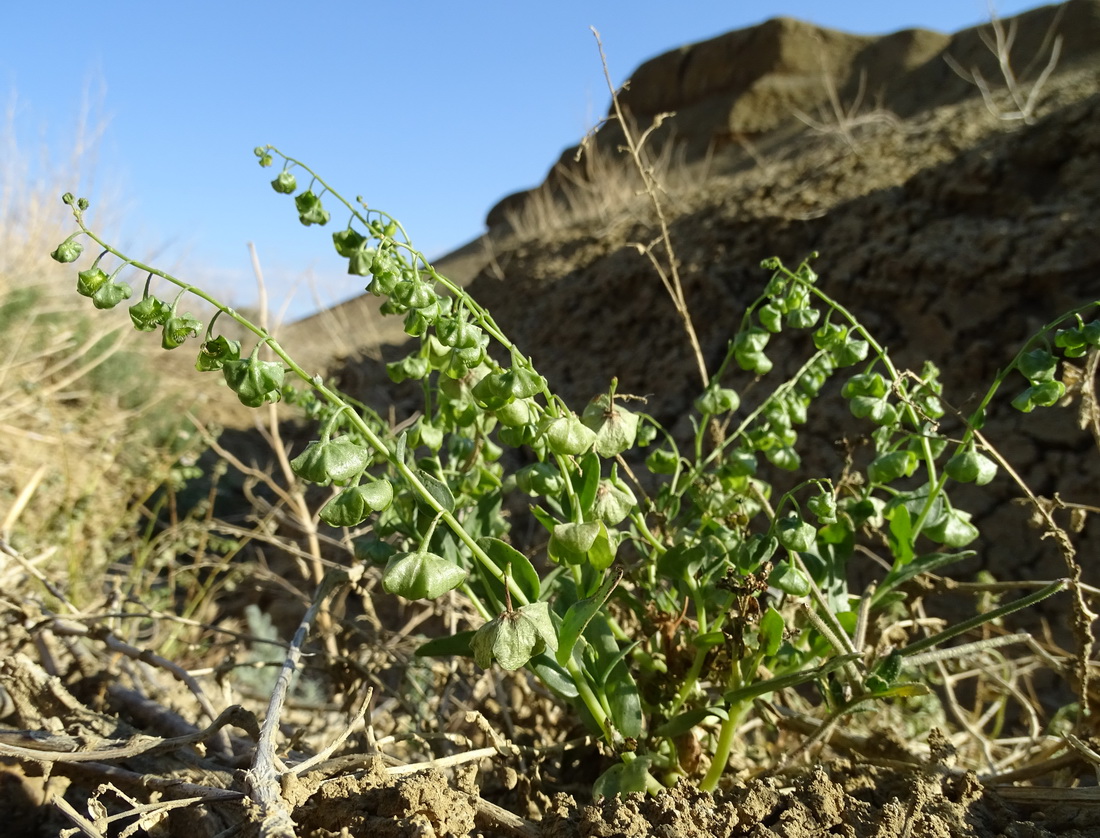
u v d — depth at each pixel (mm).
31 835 201
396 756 257
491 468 253
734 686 206
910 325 669
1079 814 185
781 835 166
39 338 856
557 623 199
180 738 193
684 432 723
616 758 215
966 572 530
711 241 893
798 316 234
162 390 1008
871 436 239
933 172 764
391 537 256
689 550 217
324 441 160
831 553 230
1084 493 510
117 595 306
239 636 252
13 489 564
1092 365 211
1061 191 676
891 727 276
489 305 1255
